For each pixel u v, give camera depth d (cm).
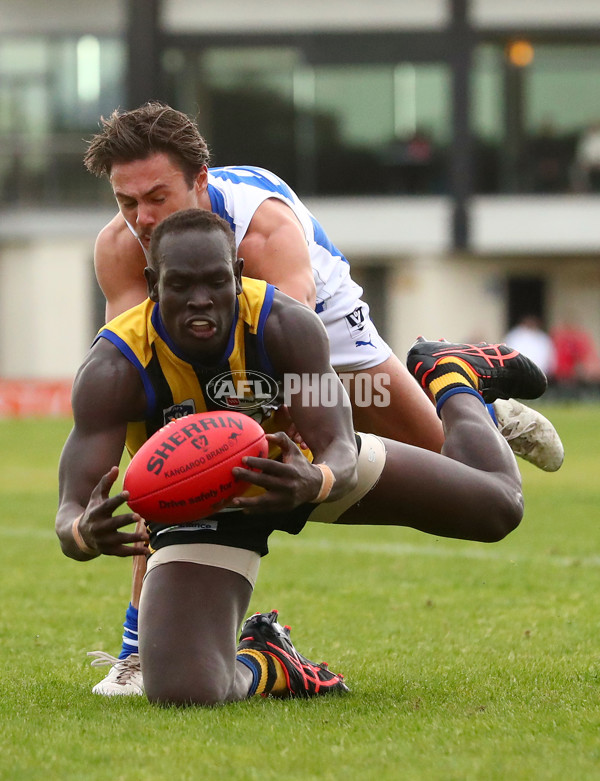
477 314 10600
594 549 2675
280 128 10319
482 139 10281
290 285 1521
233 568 1345
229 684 1284
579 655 1590
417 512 1414
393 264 10569
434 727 1147
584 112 10194
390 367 1786
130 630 1484
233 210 1538
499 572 2378
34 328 10300
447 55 10125
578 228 10169
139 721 1185
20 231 10112
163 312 1241
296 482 1186
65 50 9981
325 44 10219
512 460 1491
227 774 991
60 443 5709
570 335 9219
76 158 10100
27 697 1354
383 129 10312
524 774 976
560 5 9994
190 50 10212
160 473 1205
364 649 1664
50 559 2603
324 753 1052
